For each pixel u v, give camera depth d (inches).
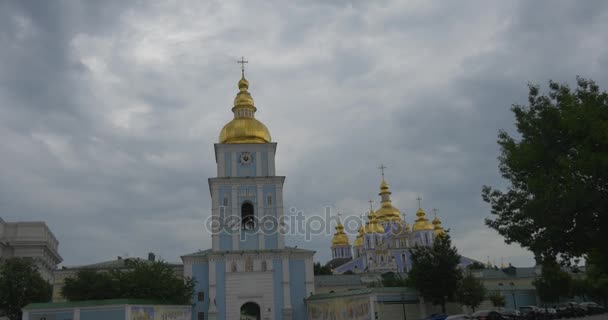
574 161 1257.4
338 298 2466.8
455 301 2490.2
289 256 2689.5
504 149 1505.9
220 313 2551.7
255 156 2827.3
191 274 2650.1
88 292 2331.4
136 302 2130.9
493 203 1518.2
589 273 2507.4
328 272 4557.1
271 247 2672.2
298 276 2674.7
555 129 1362.0
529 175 1411.2
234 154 2824.8
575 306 2719.0
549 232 1350.9
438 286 2383.1
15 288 2593.5
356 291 2384.4
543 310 2642.7
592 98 1368.1
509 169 1499.8
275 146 2861.7
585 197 1229.1
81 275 2410.2
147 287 2359.7
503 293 3159.5
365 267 5423.2
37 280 2662.4
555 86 1440.7
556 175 1306.6
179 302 2434.8
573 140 1326.3
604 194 1244.5
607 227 1298.0
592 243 1339.8
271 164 2822.3
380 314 2293.3
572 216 1301.7
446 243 2503.7
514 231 1453.0
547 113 1376.7
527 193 1449.3
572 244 1373.0
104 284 2356.1
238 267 2618.1
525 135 1440.7
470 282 2573.8
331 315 2491.4
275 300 2593.5
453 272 2410.2
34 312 2046.0
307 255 2709.2
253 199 2738.7
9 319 2593.5
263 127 2957.7
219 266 2615.7
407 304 2375.7
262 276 2618.1
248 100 3051.2
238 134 2896.2
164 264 2571.4
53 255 4643.2
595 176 1233.4
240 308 2568.9
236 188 2743.6
